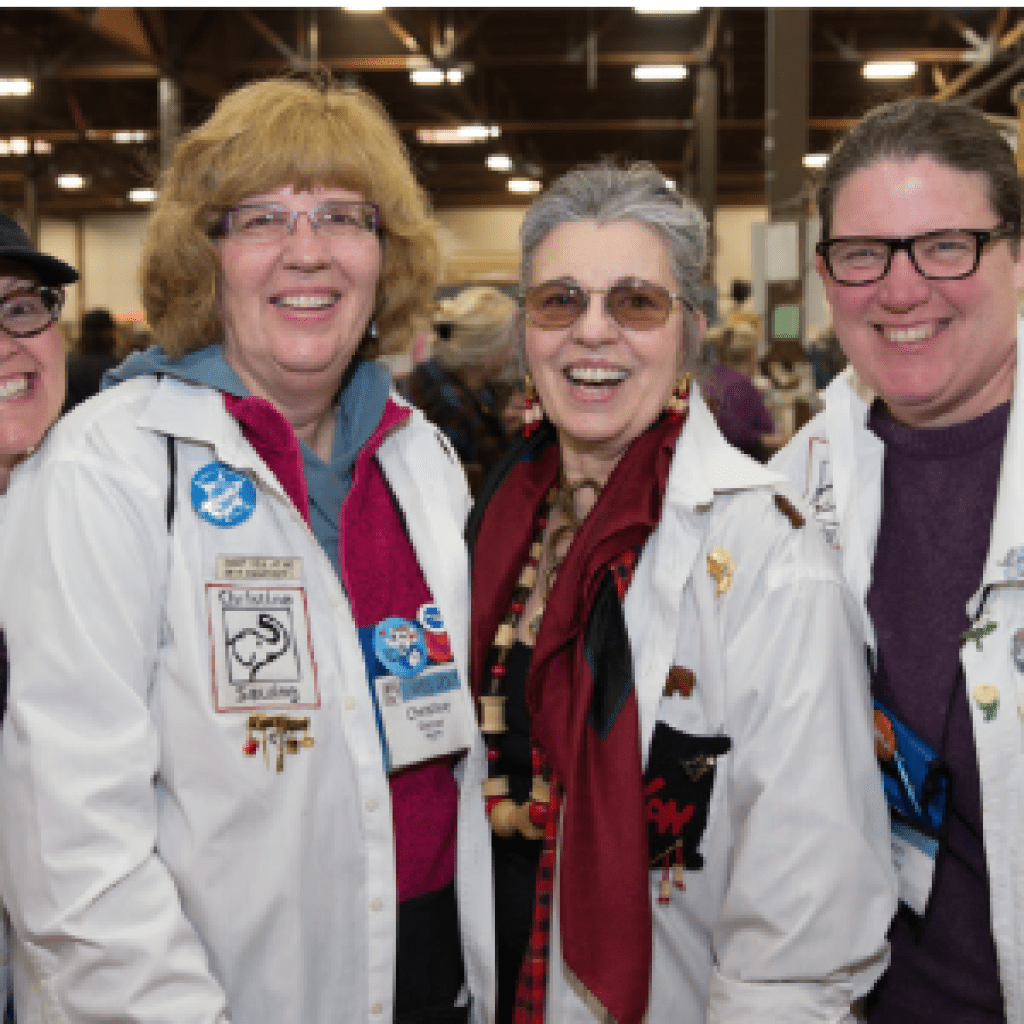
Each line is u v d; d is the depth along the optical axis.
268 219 1.49
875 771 1.41
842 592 1.42
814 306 4.89
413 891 1.55
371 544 1.61
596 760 1.43
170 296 1.52
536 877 1.56
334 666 1.45
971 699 1.41
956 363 1.47
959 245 1.42
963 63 13.69
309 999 1.41
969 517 1.51
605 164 1.54
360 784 1.45
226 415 1.47
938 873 1.47
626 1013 1.35
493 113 16.78
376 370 1.70
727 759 1.43
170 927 1.28
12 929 1.35
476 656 1.62
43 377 1.62
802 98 5.42
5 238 1.56
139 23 11.32
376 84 15.75
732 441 4.47
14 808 1.29
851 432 1.67
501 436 4.66
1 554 1.42
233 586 1.41
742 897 1.35
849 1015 1.36
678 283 1.53
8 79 13.09
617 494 1.52
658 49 13.69
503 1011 1.61
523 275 1.59
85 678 1.29
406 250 1.72
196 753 1.35
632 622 1.49
